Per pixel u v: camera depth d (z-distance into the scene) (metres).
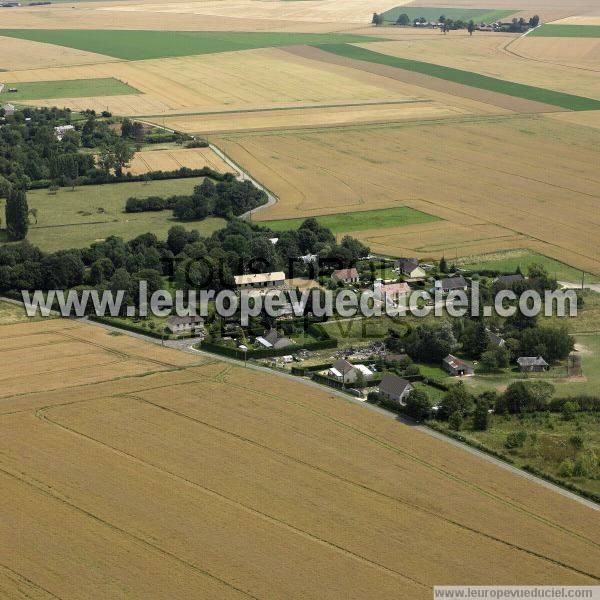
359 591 163.38
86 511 184.62
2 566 168.50
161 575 166.50
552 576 169.12
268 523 181.50
